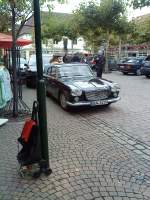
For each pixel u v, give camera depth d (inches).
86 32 1119.6
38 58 177.0
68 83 382.0
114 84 377.7
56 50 1966.0
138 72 919.0
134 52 1460.4
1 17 517.3
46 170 189.5
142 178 187.2
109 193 169.3
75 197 165.6
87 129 293.9
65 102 377.7
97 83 382.9
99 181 183.0
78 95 356.5
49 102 442.3
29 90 581.0
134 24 1058.1
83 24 1046.4
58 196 167.0
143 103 422.6
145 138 266.7
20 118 330.6
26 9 349.7
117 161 213.9
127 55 1481.3
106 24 1013.8
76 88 359.9
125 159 217.9
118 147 243.0
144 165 207.8
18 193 171.0
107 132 283.9
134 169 200.7
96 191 171.5
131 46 1476.4
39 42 174.6
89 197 165.5
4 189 175.5
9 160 215.6
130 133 281.1
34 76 598.9
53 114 360.8
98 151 233.3
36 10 170.9
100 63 689.6
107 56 1048.2
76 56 924.0
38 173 187.3
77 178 186.9
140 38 1179.3
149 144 251.1
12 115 339.6
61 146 243.8
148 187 175.9
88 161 213.3
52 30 1473.9
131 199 163.0
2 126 303.0
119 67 970.1
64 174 192.4
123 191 171.2
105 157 221.1
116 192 170.2
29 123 188.1
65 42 1544.0
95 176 189.6
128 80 760.3
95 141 257.1
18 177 189.3
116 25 1013.2
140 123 315.3
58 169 199.6
